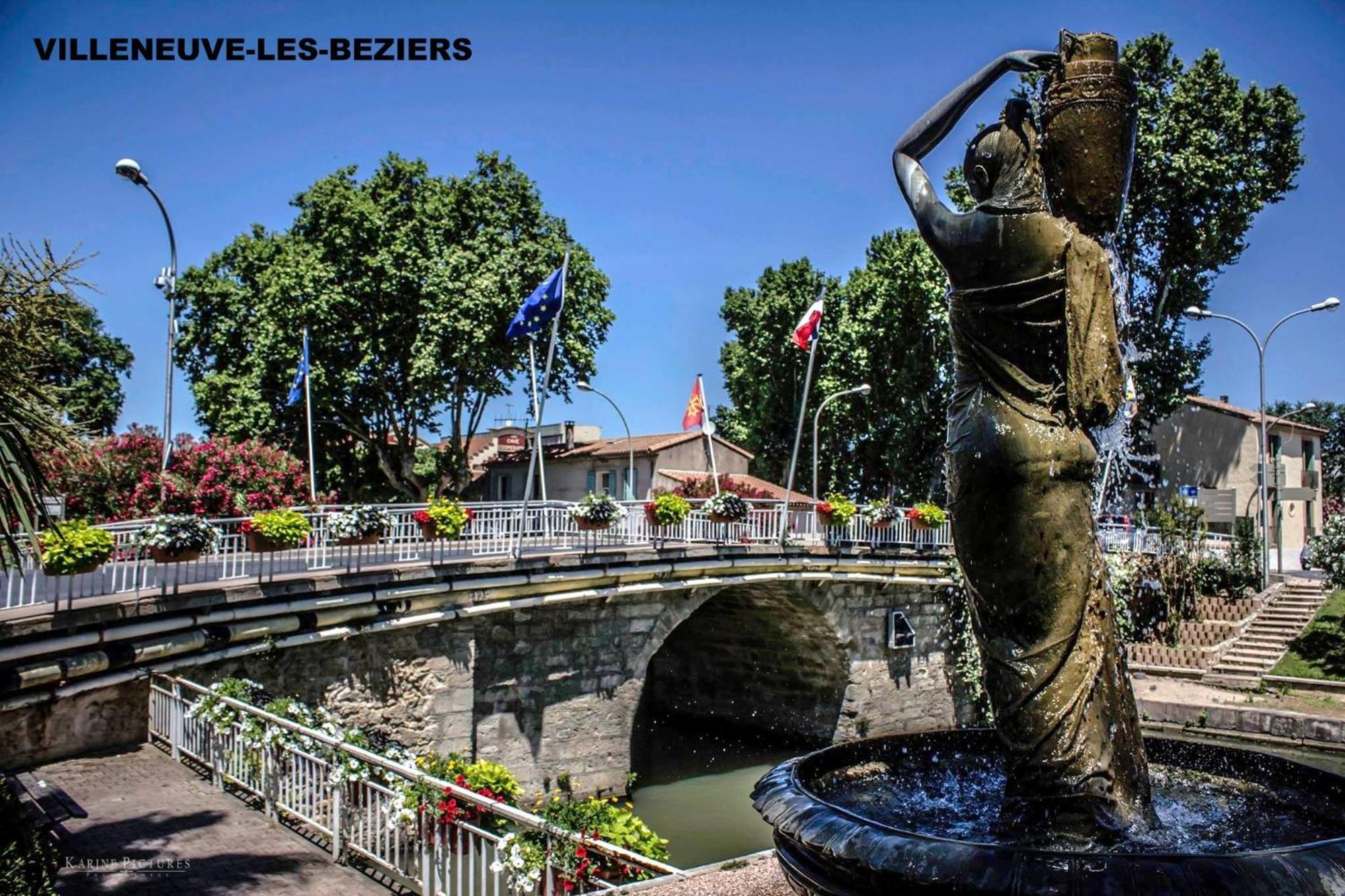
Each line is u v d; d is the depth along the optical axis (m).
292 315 35.56
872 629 27.45
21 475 8.46
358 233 36.16
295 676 15.68
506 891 8.27
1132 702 4.84
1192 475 44.25
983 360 4.97
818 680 28.02
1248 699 26.41
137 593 13.23
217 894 8.12
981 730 6.45
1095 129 4.79
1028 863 3.67
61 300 8.81
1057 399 4.82
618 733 21.34
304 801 9.89
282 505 28.00
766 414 48.97
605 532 22.00
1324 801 5.26
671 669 32.84
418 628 17.58
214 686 11.97
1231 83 31.95
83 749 12.63
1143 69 33.19
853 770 6.01
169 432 23.36
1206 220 32.16
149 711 13.34
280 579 15.10
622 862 7.77
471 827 8.25
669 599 22.38
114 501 24.81
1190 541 32.91
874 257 43.66
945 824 5.03
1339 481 67.06
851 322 41.94
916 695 28.52
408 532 18.09
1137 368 33.12
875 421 42.59
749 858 7.68
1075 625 4.70
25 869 6.85
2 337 8.45
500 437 55.84
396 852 8.52
